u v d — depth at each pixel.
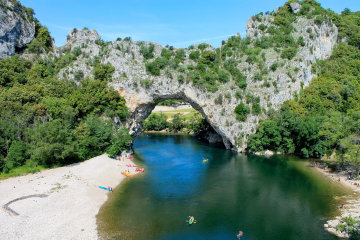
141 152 106.50
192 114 186.50
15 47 101.88
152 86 99.81
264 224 45.56
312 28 122.56
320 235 41.47
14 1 102.19
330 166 79.81
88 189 58.34
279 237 41.22
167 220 46.78
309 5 132.88
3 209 46.38
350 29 137.25
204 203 54.62
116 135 90.75
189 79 100.56
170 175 74.50
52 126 70.38
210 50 114.62
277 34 120.88
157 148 115.50
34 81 90.06
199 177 72.62
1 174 63.84
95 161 78.25
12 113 73.69
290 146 95.50
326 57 128.62
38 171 68.62
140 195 58.69
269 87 105.88
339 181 66.69
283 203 54.38
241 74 107.50
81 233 40.78
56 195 53.38
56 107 81.50
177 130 168.38
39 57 105.25
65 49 109.94
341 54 126.00
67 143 73.19
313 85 111.94
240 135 104.31
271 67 108.31
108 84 98.62
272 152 100.75
